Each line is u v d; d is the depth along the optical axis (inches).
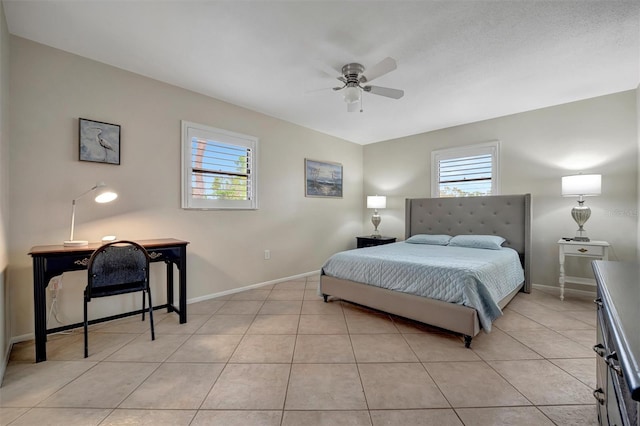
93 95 100.3
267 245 157.1
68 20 79.0
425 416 57.2
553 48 91.6
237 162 142.8
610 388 36.8
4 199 77.3
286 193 167.0
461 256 117.6
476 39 86.7
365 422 55.6
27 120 88.0
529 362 77.4
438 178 182.2
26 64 87.8
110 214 104.4
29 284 88.8
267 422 55.6
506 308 118.3
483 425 54.7
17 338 87.2
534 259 147.3
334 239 199.0
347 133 192.1
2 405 60.2
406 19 77.6
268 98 133.5
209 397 63.1
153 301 115.9
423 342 89.7
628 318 29.5
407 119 162.9
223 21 78.9
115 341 89.8
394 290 104.3
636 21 77.9
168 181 119.2
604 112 129.0
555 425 54.6
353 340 91.0
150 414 57.8
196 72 109.1
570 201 137.7
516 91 124.6
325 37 86.0
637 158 121.4
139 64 103.6
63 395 63.5
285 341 90.2
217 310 118.1
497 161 157.6
